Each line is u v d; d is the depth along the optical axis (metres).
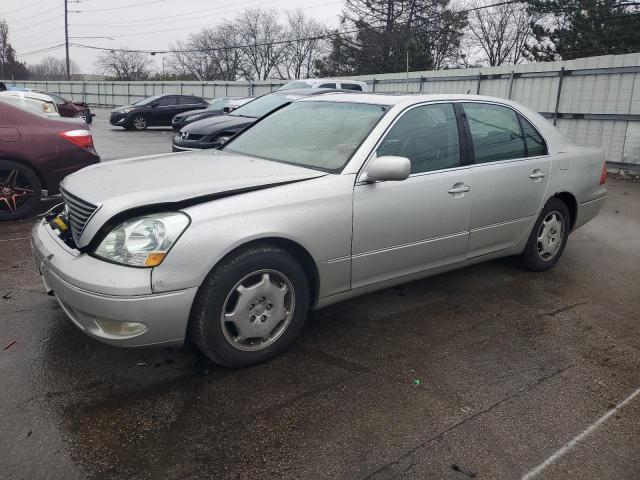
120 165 3.65
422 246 3.83
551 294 4.54
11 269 4.62
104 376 3.01
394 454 2.46
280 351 3.27
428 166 3.83
